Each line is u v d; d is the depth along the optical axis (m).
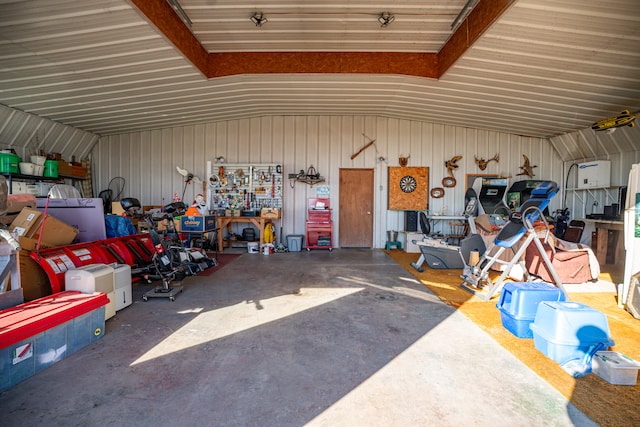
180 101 6.16
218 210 7.25
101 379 2.04
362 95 6.20
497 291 3.99
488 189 7.19
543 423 1.64
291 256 6.65
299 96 6.29
